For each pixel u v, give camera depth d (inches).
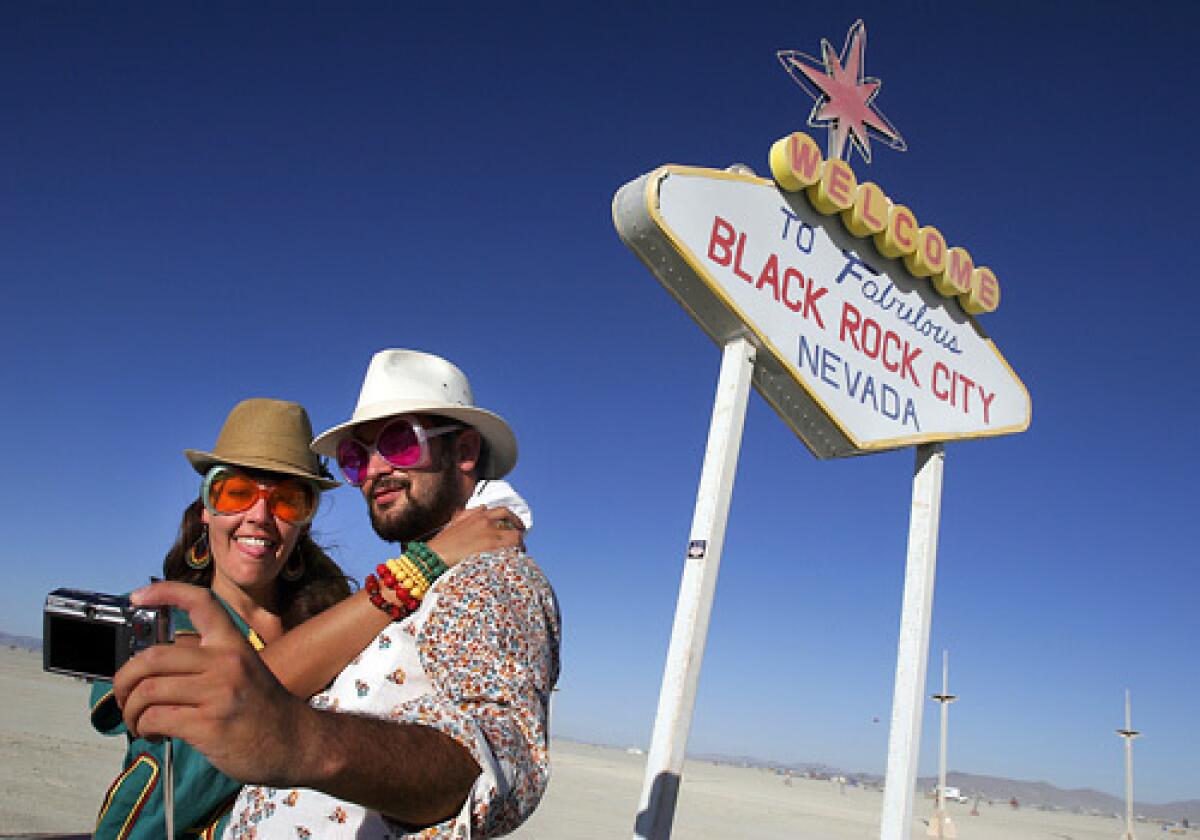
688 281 151.6
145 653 42.4
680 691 135.6
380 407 93.3
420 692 73.2
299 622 117.0
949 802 3754.9
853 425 172.7
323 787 47.2
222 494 107.9
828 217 172.4
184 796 93.3
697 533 145.7
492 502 105.0
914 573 188.1
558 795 995.9
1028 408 211.9
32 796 461.4
